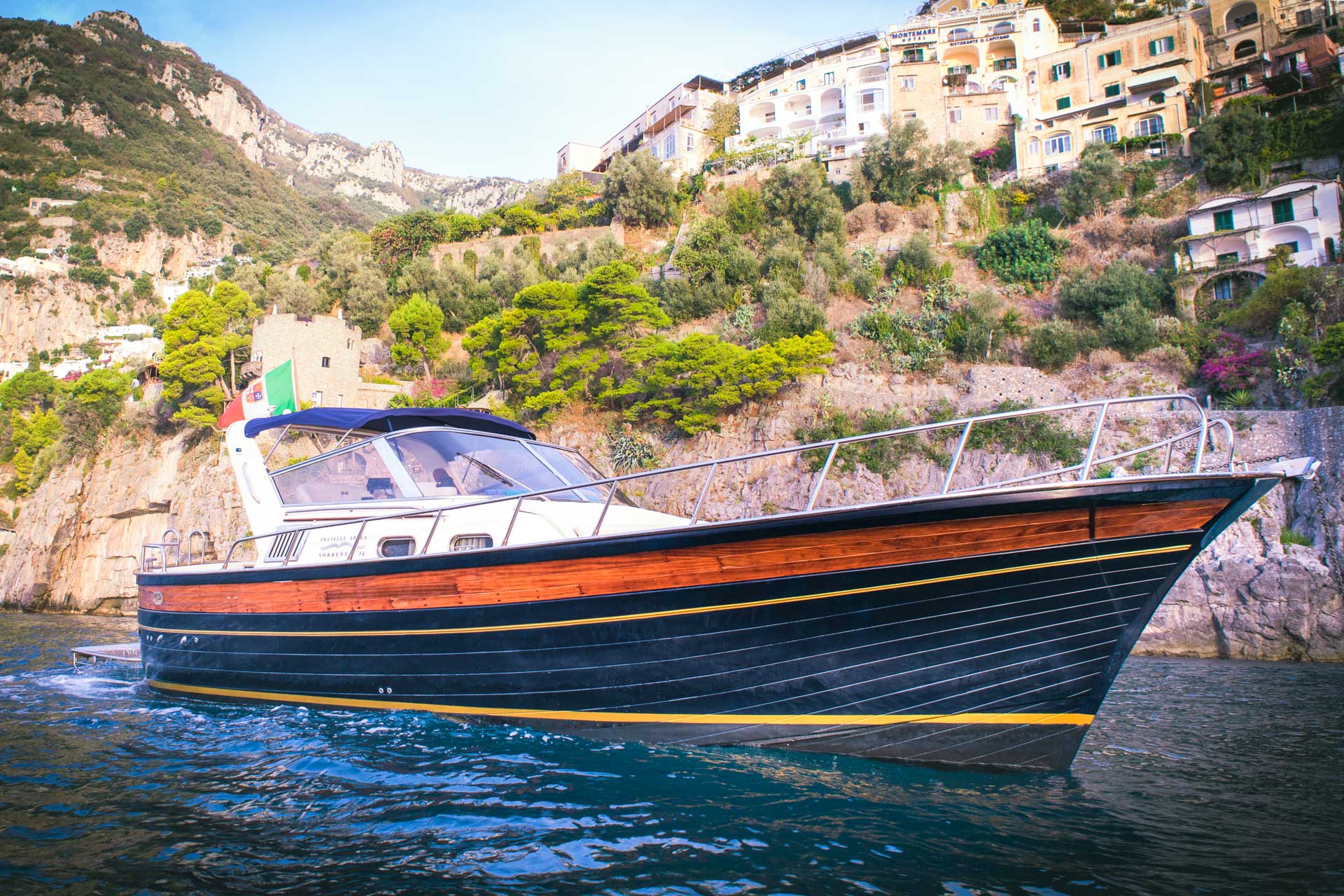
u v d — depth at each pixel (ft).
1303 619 67.82
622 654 20.40
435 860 13.85
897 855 14.21
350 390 142.61
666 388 114.83
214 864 13.69
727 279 143.13
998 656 18.69
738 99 225.76
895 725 19.39
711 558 19.08
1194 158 136.15
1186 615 73.31
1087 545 17.65
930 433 95.86
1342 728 29.37
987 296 118.83
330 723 23.21
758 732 20.24
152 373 143.95
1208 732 28.32
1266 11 157.89
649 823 15.55
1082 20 194.59
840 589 18.67
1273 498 75.20
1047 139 157.58
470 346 131.85
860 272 133.80
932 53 188.85
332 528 25.95
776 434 103.65
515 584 20.97
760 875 13.33
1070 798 17.93
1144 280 116.26
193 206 503.61
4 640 58.85
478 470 25.79
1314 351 86.58
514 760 19.42
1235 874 13.67
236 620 26.05
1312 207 111.24
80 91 624.59
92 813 16.25
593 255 170.60
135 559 131.34
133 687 31.99
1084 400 97.30
